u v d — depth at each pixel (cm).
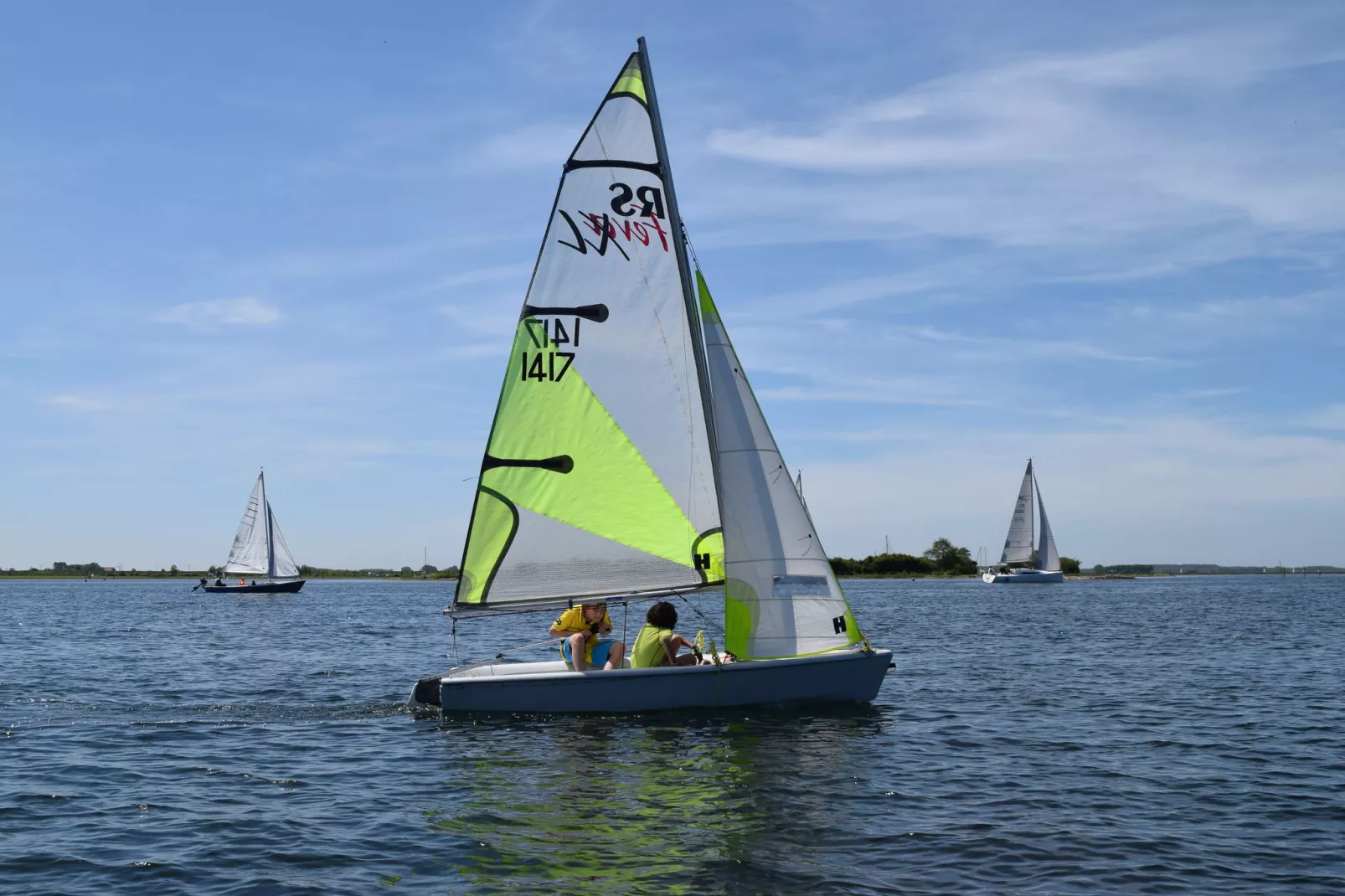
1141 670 2380
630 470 1600
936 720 1606
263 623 4762
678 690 1526
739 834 959
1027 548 11425
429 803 1077
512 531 1619
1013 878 838
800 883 825
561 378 1619
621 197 1619
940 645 3131
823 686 1578
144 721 1614
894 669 2394
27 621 4866
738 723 1489
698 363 1591
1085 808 1064
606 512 1603
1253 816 1034
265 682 2192
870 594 9138
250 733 1501
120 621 4906
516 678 1534
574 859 886
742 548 1562
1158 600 7512
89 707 1781
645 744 1358
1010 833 967
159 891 810
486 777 1187
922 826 991
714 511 1577
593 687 1524
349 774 1218
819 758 1289
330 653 2938
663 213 1611
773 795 1103
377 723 1567
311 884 825
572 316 1622
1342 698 1891
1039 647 3033
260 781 1184
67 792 1136
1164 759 1322
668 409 1597
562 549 1609
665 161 1612
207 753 1352
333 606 7269
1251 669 2400
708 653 1619
